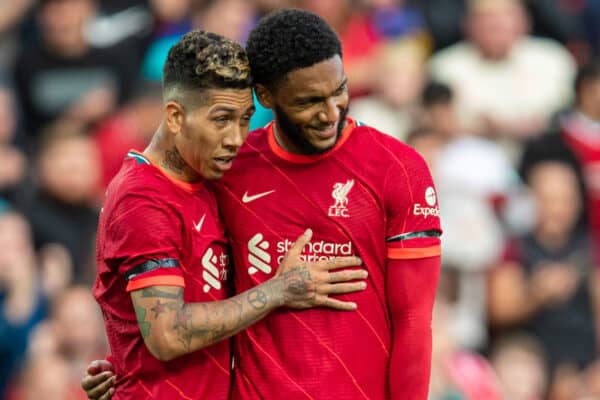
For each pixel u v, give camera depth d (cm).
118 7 3969
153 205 1634
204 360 1688
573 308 3244
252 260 1691
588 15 4269
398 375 1681
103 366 1775
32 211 3366
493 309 3225
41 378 2908
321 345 1667
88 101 3756
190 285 1669
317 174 1677
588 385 3173
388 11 3966
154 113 3725
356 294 1677
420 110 3591
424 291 1678
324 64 1577
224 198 1703
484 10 3784
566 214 3341
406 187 1669
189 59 1609
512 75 3781
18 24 4138
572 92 3756
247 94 1616
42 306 3147
